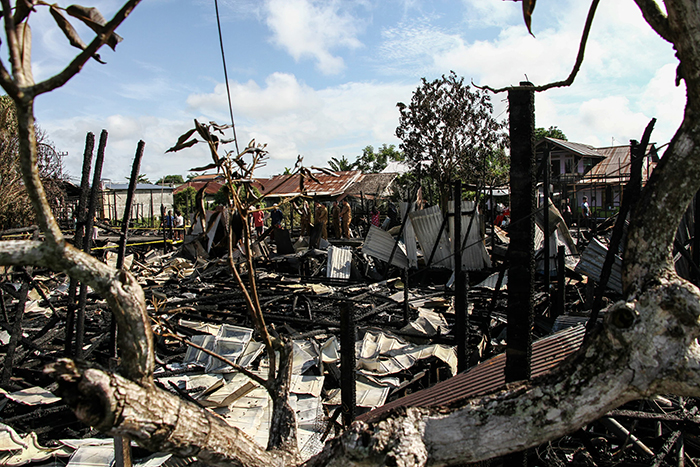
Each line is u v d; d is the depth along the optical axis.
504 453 1.59
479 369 3.35
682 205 1.53
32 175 1.31
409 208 10.92
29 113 1.25
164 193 37.06
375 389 5.21
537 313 7.24
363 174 35.97
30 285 6.04
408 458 1.51
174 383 4.91
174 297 9.70
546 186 6.13
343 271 11.94
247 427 4.28
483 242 10.81
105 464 3.70
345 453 1.61
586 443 3.58
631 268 1.60
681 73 1.58
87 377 1.32
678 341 1.46
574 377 1.58
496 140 24.16
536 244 9.92
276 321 7.46
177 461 3.29
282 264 14.68
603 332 1.56
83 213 4.79
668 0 1.47
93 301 8.59
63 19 1.37
